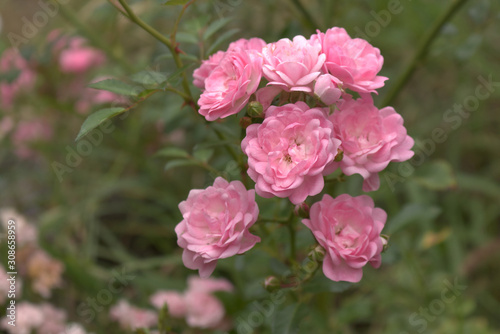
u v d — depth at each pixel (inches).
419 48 31.5
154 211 42.5
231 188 24.0
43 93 41.9
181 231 24.2
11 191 45.9
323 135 23.5
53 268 33.6
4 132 43.2
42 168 47.3
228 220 23.8
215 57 25.4
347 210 24.2
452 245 37.7
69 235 40.8
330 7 33.2
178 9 31.5
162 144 42.6
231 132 27.4
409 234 38.5
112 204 45.1
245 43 25.5
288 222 26.4
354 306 31.4
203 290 32.2
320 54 24.3
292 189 23.6
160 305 32.1
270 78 24.0
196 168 42.2
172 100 33.3
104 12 34.6
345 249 24.0
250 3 38.1
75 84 42.5
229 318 32.3
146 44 49.3
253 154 23.7
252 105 24.1
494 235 40.8
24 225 34.2
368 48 24.7
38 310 31.7
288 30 29.0
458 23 41.9
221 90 24.4
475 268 35.4
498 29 43.6
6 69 39.8
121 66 39.3
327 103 23.8
